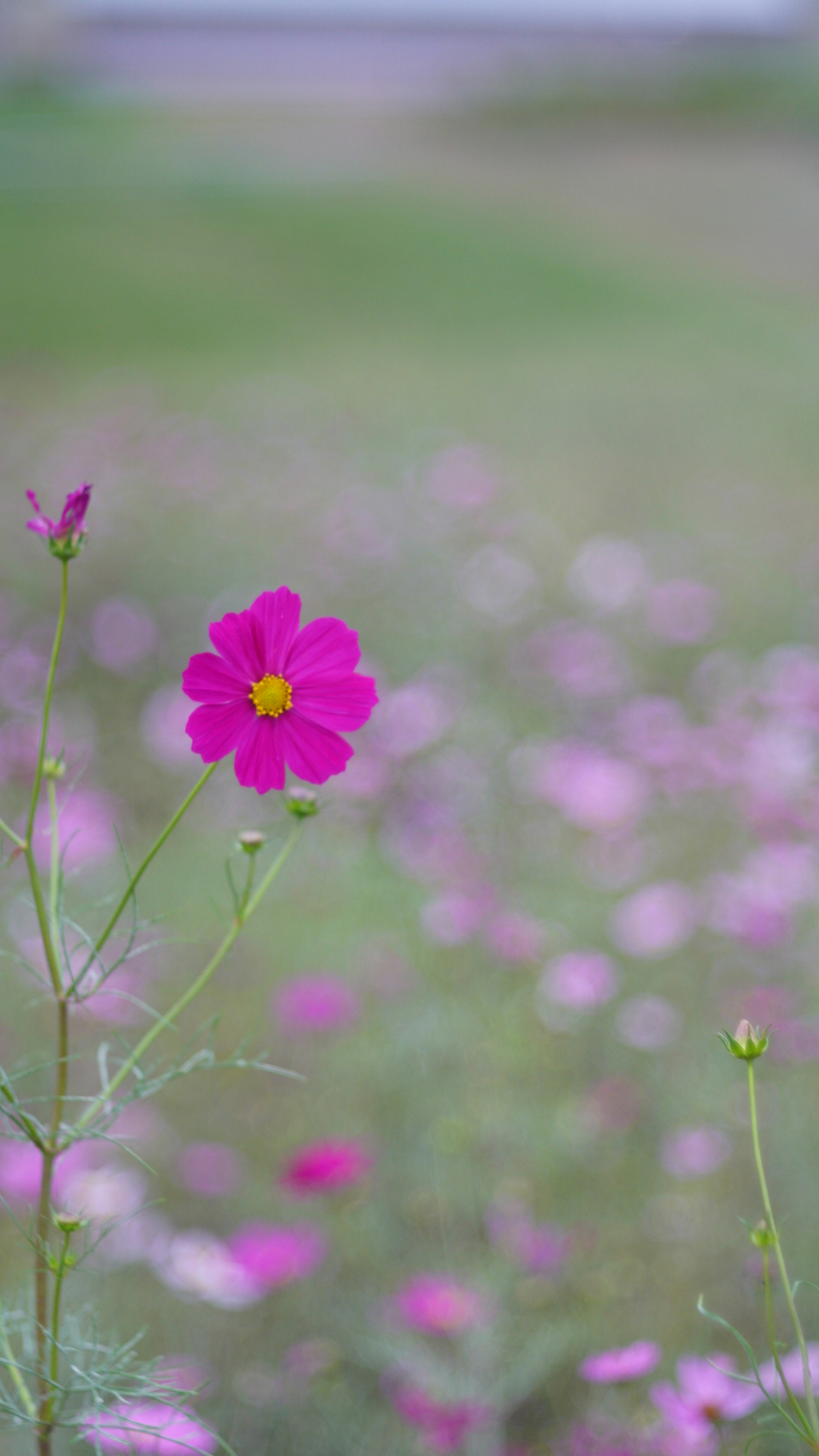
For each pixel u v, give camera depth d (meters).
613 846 3.38
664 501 6.52
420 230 19.58
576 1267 2.27
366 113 39.19
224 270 16.55
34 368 10.54
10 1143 2.33
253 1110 2.52
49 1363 1.98
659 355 11.45
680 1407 2.08
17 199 22.11
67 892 2.90
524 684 4.36
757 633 4.81
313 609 4.98
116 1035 2.01
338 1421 2.16
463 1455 2.14
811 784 3.53
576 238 19.20
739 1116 2.42
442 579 5.15
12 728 4.05
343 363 11.27
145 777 3.92
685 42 51.88
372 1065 2.58
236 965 2.97
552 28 51.34
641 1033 2.65
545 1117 2.41
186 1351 2.21
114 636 4.61
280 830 3.47
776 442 7.86
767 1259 1.94
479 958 2.93
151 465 6.92
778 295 14.99
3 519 5.89
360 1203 2.29
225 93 46.78
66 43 48.28
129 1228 2.26
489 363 11.29
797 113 30.62
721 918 2.98
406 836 3.42
